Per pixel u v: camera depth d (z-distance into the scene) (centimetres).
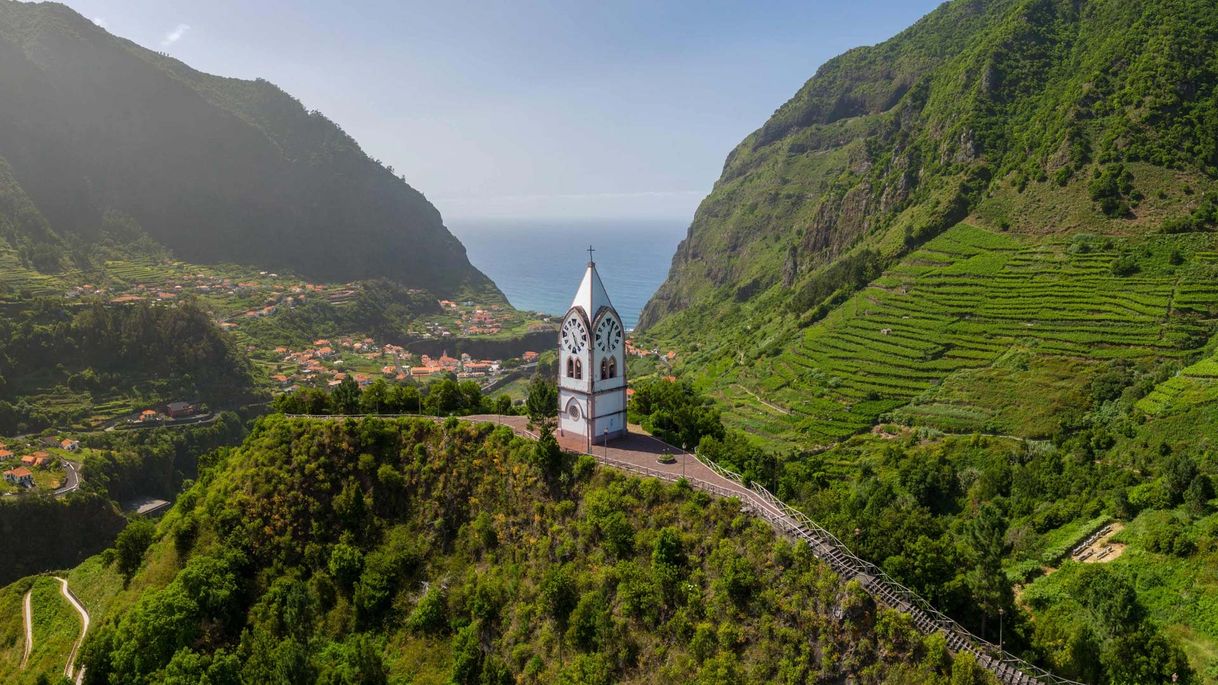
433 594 6625
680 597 5403
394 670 6288
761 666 4772
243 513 7738
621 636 5459
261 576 7312
